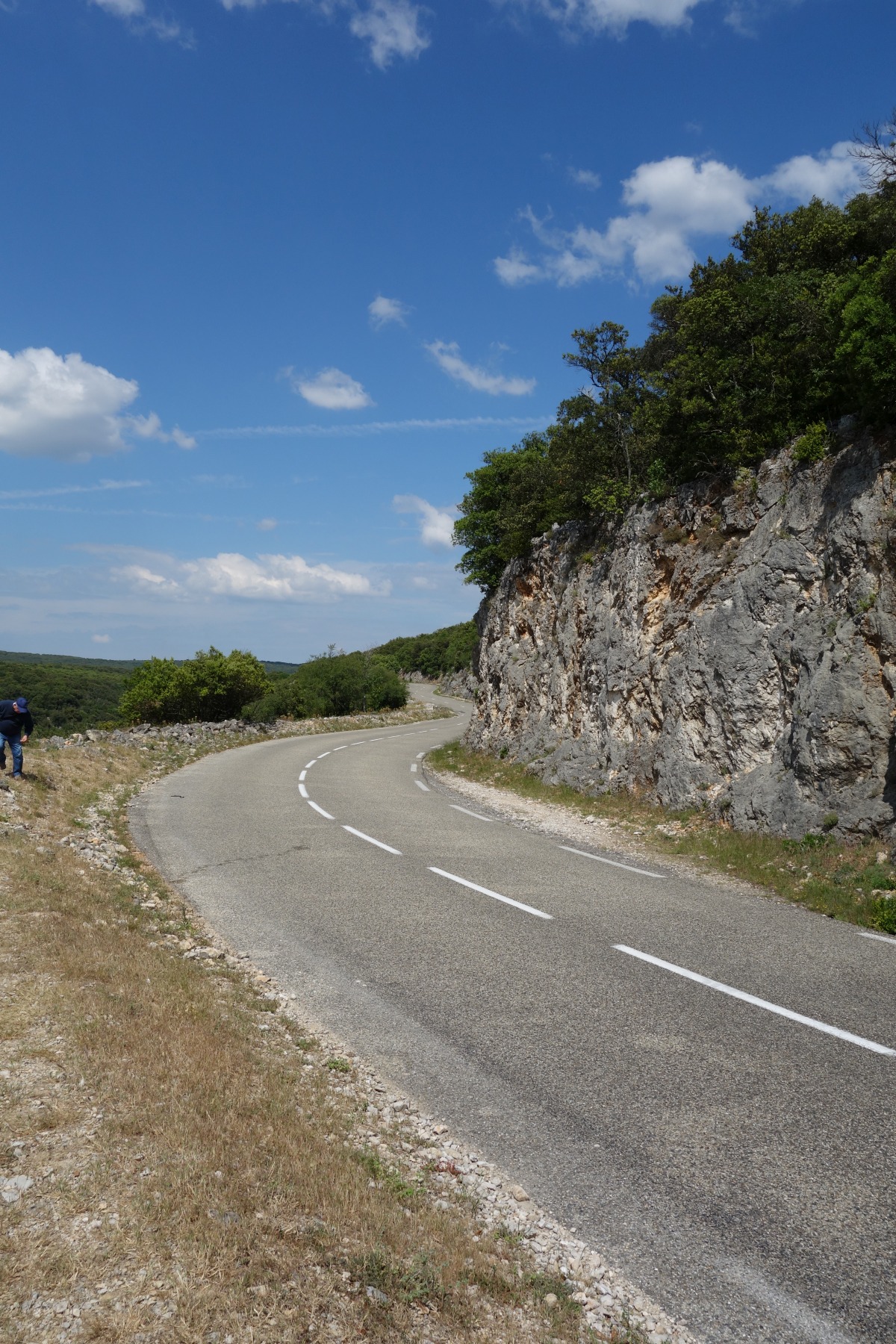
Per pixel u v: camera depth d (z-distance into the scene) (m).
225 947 7.47
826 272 15.97
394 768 24.22
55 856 9.57
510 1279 3.15
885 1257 3.37
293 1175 3.48
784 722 13.32
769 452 15.39
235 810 15.28
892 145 14.54
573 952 7.35
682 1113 4.55
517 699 25.33
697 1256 3.38
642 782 16.42
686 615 16.22
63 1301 2.65
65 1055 4.35
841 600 12.31
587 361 20.62
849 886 9.86
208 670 46.78
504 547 27.88
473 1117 4.52
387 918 8.40
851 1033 5.62
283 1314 2.69
